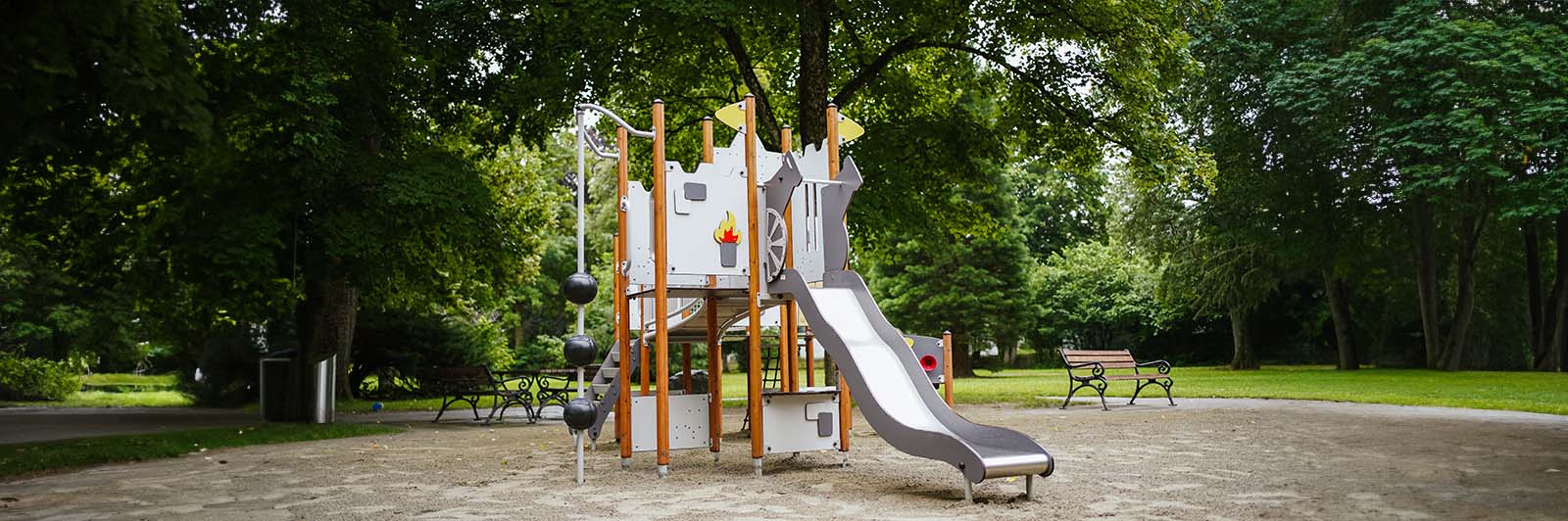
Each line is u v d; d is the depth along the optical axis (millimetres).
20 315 26719
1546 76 26875
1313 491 7230
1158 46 19266
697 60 20453
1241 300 37938
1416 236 34625
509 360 33062
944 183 21828
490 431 14336
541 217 28781
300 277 16031
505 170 27750
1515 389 21672
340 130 15852
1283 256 34000
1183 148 20891
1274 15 31969
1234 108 32188
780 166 9172
